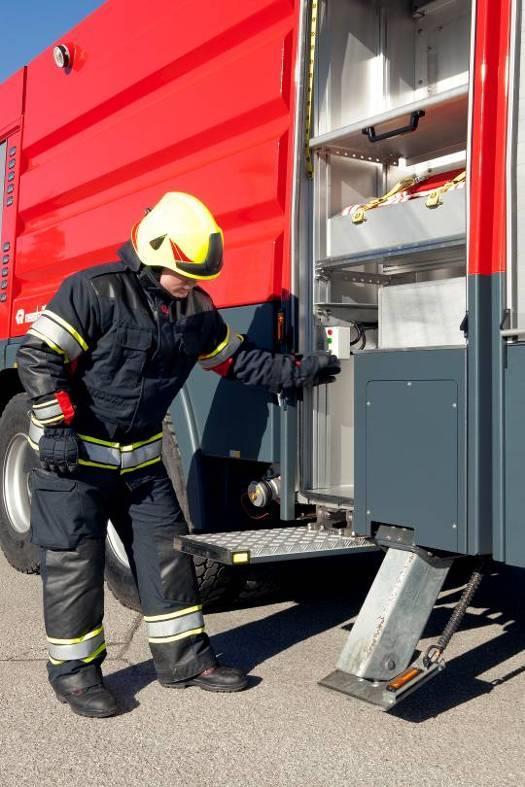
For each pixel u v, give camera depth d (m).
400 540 3.36
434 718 3.29
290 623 4.45
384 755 3.00
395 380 3.36
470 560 3.64
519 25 3.05
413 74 4.44
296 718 3.31
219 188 4.32
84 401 3.41
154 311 3.41
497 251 3.08
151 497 3.61
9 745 3.12
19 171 6.17
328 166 4.09
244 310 4.13
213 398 4.24
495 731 3.18
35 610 4.77
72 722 3.30
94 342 3.36
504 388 3.07
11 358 6.12
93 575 3.45
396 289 3.76
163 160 4.77
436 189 3.60
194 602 3.62
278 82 3.96
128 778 2.87
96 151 5.28
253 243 4.12
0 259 6.40
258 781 2.84
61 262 5.64
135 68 4.93
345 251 3.92
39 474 3.43
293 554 3.51
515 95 3.05
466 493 3.11
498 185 3.08
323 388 4.02
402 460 3.33
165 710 3.39
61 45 5.51
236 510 4.41
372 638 3.20
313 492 3.91
